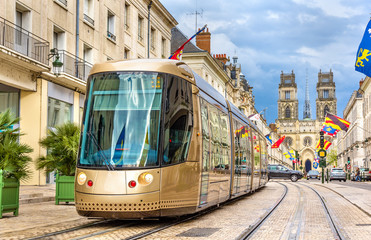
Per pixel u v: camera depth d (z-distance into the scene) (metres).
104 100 11.02
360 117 89.69
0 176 11.95
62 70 26.42
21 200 16.41
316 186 36.16
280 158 132.50
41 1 24.56
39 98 24.56
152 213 10.33
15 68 22.62
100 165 10.42
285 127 179.75
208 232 9.94
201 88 13.17
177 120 11.23
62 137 16.47
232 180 16.89
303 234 9.77
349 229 10.64
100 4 31.05
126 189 10.19
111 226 10.73
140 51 37.75
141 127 10.66
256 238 9.22
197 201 11.88
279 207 16.50
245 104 82.94
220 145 14.77
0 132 12.61
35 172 24.08
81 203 10.38
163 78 11.17
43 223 11.19
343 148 118.25
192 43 53.81
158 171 10.46
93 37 30.12
